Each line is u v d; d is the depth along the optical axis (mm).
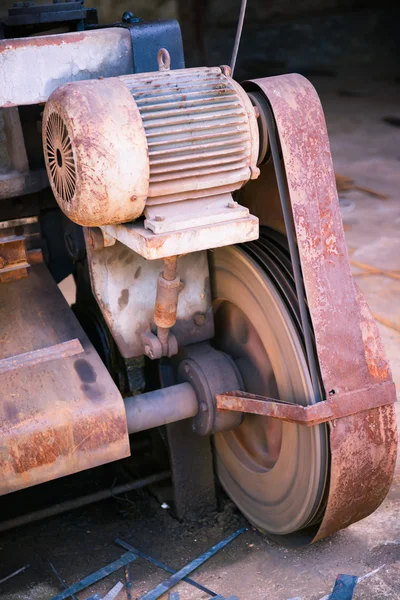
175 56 2307
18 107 2594
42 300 2484
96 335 2793
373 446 2160
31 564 2510
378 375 2154
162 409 2396
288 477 2307
